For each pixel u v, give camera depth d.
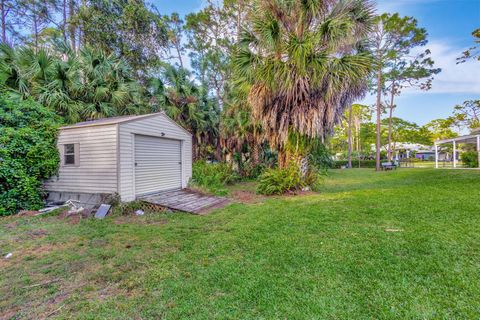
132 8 11.37
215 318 1.76
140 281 2.33
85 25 10.66
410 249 2.74
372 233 3.31
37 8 12.11
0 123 5.43
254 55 6.87
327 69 6.27
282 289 2.08
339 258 2.62
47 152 5.93
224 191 7.66
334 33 6.05
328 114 6.71
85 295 2.13
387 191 6.53
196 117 10.54
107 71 8.82
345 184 9.63
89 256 2.97
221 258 2.78
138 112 9.70
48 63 7.69
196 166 9.93
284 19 6.78
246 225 4.05
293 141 7.23
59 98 7.39
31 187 5.61
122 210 5.23
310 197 6.35
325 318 1.71
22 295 2.15
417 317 1.68
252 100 7.09
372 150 33.75
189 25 15.17
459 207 4.29
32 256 3.00
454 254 2.56
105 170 5.63
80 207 5.53
